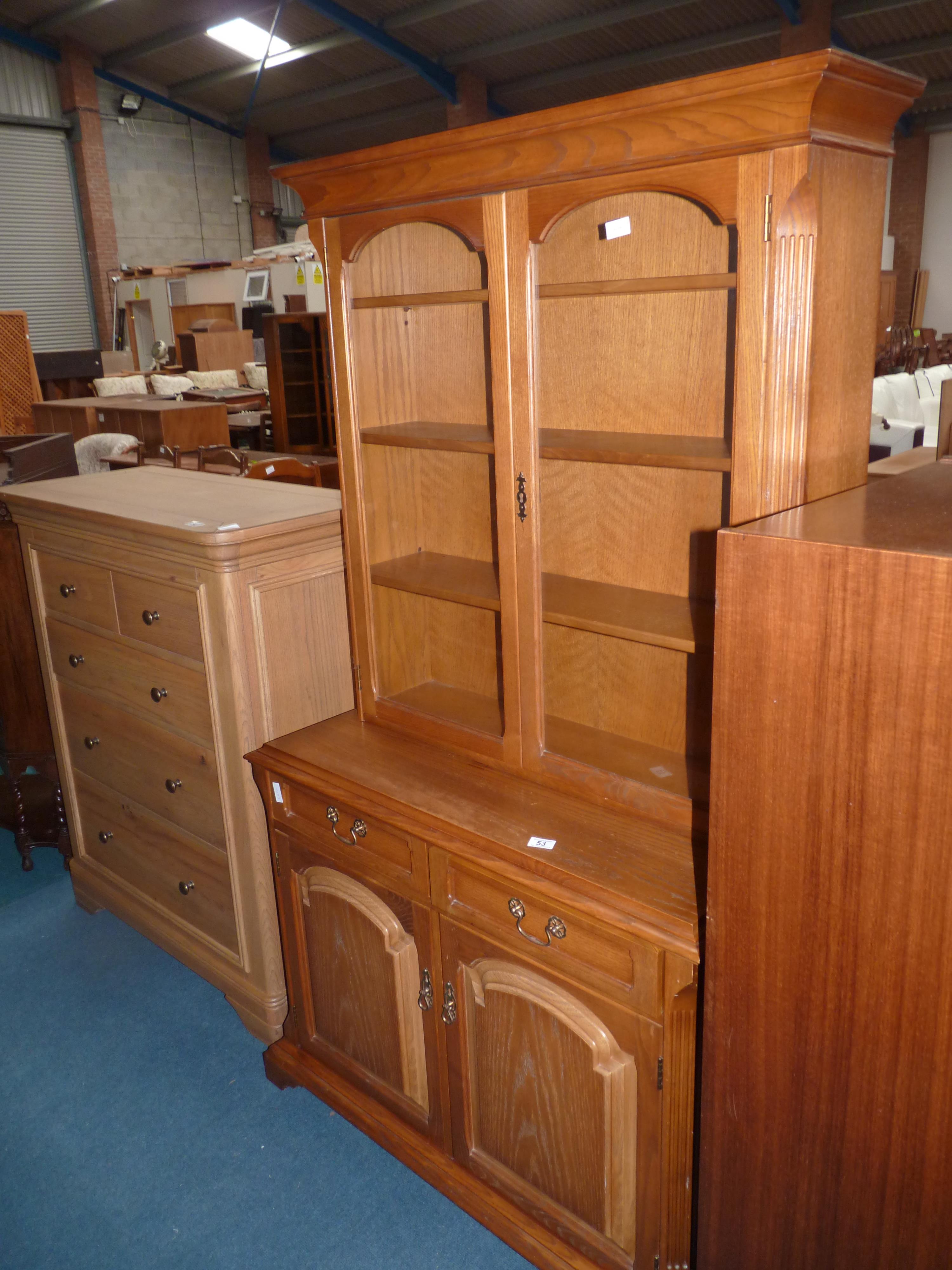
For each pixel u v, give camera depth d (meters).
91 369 10.56
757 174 1.21
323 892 1.94
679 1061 1.42
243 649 2.01
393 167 1.59
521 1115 1.67
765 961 1.22
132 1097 2.21
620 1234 1.58
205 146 15.01
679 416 1.65
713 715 1.19
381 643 2.04
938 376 9.10
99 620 2.39
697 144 1.25
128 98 13.76
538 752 1.74
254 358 11.02
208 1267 1.78
